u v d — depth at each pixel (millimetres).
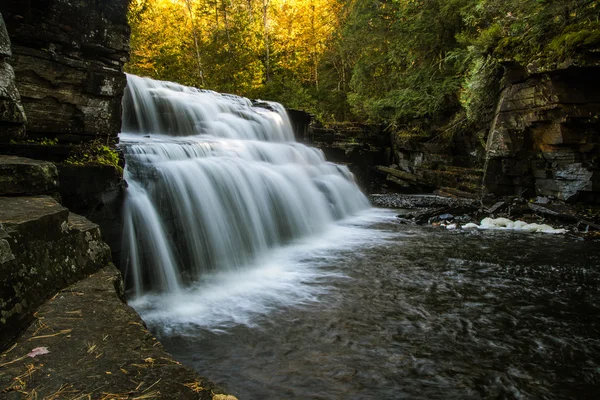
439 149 17734
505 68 12430
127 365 1568
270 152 12203
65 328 1823
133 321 1966
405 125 19797
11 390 1352
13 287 1787
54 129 5207
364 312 4871
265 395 3168
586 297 5371
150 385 1437
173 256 6172
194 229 6684
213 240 6941
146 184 6270
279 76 27016
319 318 4703
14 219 2068
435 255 7664
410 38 17734
